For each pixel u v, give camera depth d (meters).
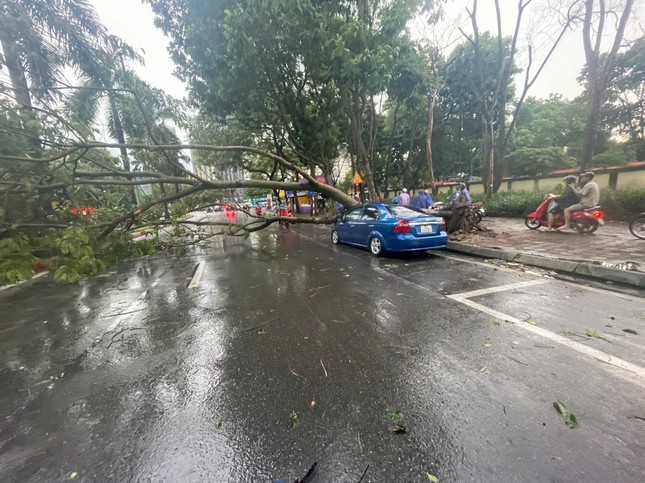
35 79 6.84
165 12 10.91
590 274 4.87
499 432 1.88
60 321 4.30
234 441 1.94
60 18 6.54
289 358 2.92
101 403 2.41
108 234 6.82
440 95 19.64
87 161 6.88
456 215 9.17
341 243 9.65
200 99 13.22
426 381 2.43
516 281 4.89
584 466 1.62
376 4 9.50
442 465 1.69
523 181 16.28
